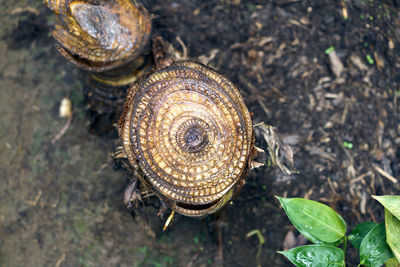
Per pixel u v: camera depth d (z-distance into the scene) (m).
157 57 1.10
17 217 1.32
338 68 1.32
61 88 1.39
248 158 0.95
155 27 1.35
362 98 1.29
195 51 1.36
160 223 1.18
